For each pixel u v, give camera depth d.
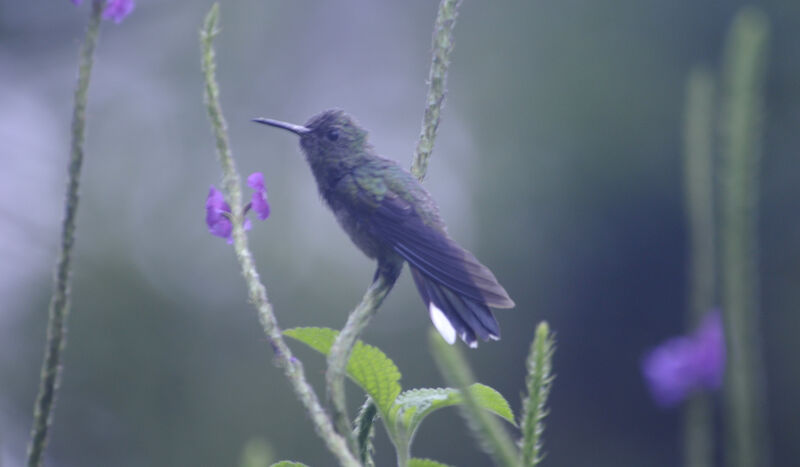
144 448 14.95
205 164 17.47
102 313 15.43
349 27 19.53
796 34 17.02
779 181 17.09
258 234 16.59
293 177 17.38
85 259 15.77
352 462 2.20
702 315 1.67
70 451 14.71
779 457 16.97
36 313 14.88
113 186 16.70
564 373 18.72
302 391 2.32
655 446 18.56
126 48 18.06
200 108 17.88
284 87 19.02
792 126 17.09
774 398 17.14
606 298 18.38
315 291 16.47
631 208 18.02
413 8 19.81
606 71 17.91
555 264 18.22
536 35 18.38
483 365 17.92
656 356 3.46
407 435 2.65
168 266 16.12
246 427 15.27
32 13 16.83
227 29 18.77
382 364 2.62
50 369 2.44
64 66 17.48
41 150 16.23
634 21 17.88
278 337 2.45
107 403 15.10
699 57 17.56
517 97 18.31
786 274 17.14
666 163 17.70
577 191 18.02
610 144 17.86
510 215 18.20
